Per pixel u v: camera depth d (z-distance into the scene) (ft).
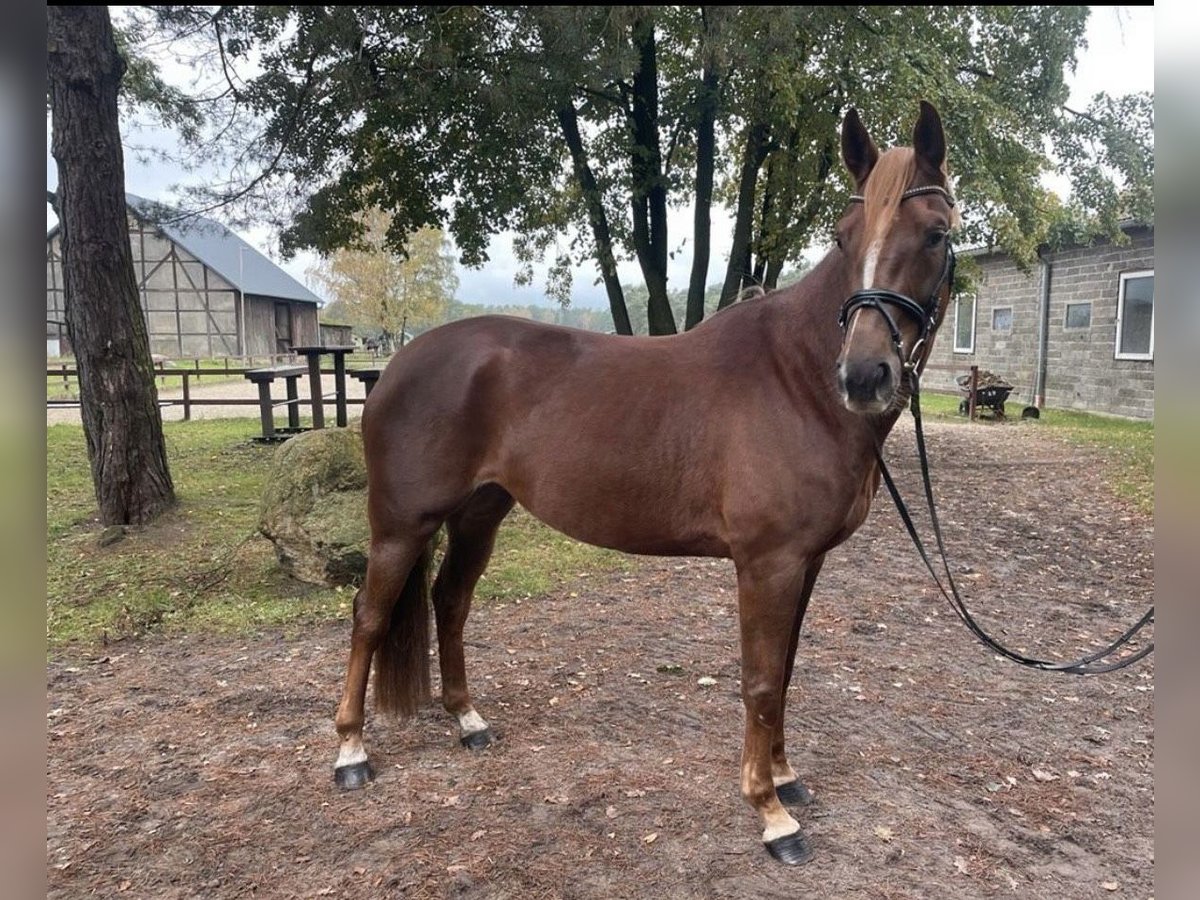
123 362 19.30
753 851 7.85
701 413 7.90
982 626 14.08
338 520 15.58
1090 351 43.65
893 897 7.18
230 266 116.37
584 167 28.30
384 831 8.13
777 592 7.50
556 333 9.04
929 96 24.03
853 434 7.35
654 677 11.99
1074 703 11.14
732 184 36.94
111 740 9.98
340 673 12.03
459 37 21.48
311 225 26.43
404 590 9.39
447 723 10.59
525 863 7.62
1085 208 30.91
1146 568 17.47
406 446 8.89
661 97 30.71
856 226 7.31
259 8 19.69
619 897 7.18
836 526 7.54
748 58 20.43
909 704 11.08
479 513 9.95
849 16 22.86
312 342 139.54
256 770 9.30
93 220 18.57
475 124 25.45
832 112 26.40
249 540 18.37
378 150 27.09
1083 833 8.14
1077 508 22.66
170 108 21.95
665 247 30.94
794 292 7.97
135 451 19.62
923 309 6.98
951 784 9.07
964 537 20.08
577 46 18.92
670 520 8.12
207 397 55.88
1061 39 26.89
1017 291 49.34
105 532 18.57
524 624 14.21
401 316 139.85
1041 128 29.01
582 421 8.31
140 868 7.52
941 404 49.88
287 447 16.35
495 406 8.82
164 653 12.85
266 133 23.12
